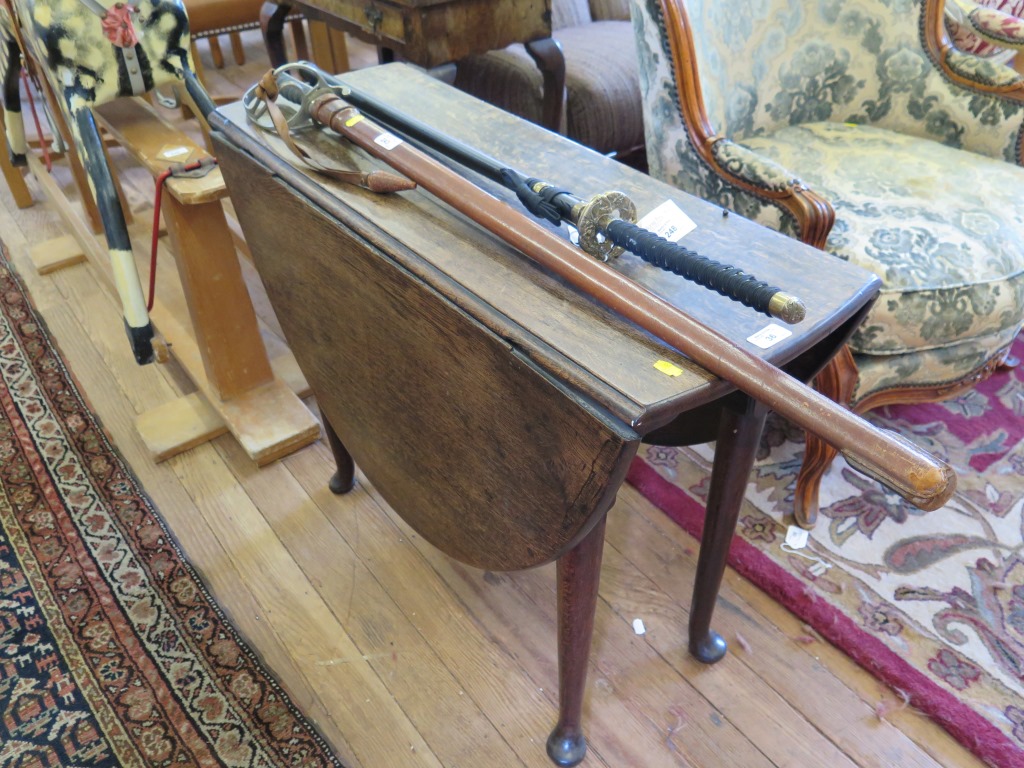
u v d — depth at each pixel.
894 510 1.55
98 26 1.33
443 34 1.85
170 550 1.48
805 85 1.77
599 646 1.32
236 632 1.34
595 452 0.75
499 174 0.97
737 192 1.44
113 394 1.83
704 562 1.16
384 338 1.01
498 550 0.99
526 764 1.17
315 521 1.54
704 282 0.77
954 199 1.50
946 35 1.68
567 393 0.76
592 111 2.29
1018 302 1.42
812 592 1.39
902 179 1.56
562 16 2.68
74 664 1.29
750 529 1.51
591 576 0.94
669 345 0.77
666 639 1.34
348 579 1.43
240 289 1.56
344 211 0.99
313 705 1.24
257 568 1.45
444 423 0.97
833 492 1.59
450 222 0.98
